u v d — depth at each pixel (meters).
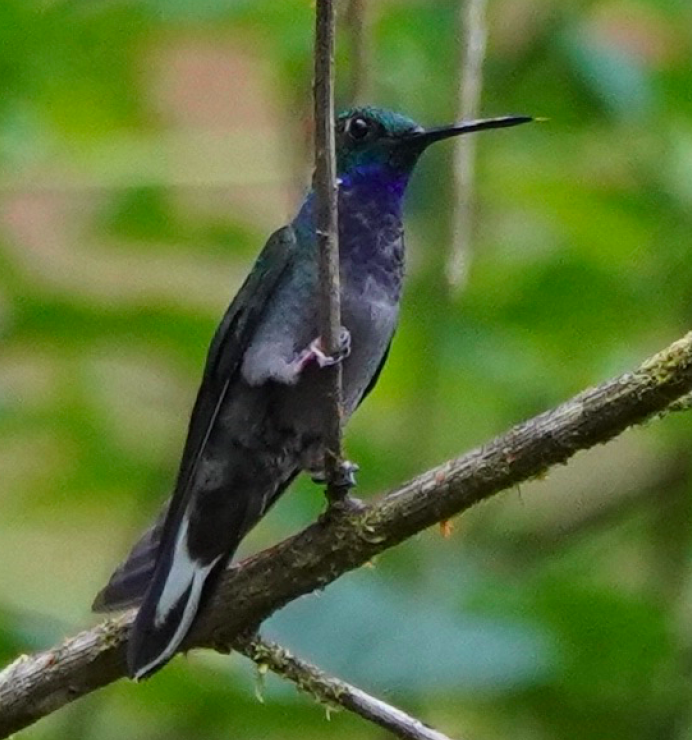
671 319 11.27
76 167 11.23
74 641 6.89
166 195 11.61
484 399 11.28
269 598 6.76
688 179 11.09
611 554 12.08
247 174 11.44
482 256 11.32
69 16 10.91
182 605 6.85
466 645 9.27
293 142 10.48
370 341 8.39
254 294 8.20
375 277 8.46
